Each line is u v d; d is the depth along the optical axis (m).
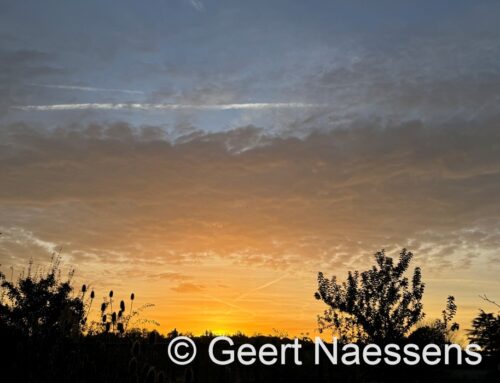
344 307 14.74
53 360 9.06
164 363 10.66
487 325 14.23
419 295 14.76
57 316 11.01
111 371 9.26
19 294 11.46
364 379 14.42
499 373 14.42
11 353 9.57
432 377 14.46
